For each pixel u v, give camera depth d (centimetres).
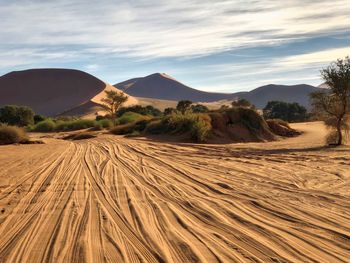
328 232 742
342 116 2812
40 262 616
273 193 1106
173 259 616
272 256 618
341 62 2798
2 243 716
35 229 795
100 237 733
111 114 8250
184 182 1311
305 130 4850
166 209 938
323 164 1692
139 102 19575
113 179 1385
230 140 3806
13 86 18862
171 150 2558
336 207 938
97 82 19125
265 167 1642
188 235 736
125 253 646
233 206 959
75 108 15638
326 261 595
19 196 1126
